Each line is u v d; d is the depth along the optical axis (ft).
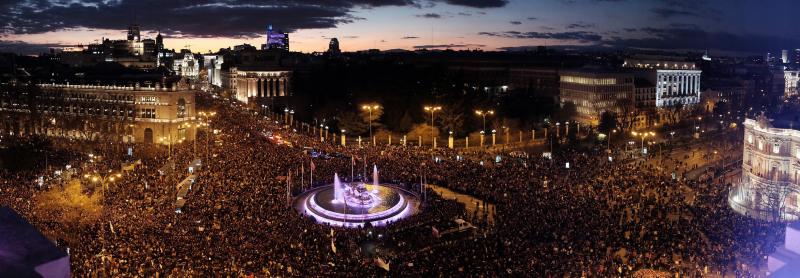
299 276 196.75
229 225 252.01
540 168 389.19
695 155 515.91
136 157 465.06
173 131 596.70
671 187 346.33
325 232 258.16
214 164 387.34
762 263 214.69
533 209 280.31
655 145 550.77
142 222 256.11
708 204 306.96
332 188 354.95
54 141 571.28
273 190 318.04
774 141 359.66
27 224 47.11
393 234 263.08
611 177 367.45
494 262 208.64
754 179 372.17
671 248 232.12
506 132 605.31
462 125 608.60
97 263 201.46
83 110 631.56
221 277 193.26
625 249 236.02
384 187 355.97
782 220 283.38
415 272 203.31
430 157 438.40
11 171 402.72
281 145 489.26
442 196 336.08
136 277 190.39
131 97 601.21
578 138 574.56
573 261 215.51
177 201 295.48
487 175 365.40
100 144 535.19
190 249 219.82
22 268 39.55
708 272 213.05
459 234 263.70
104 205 286.87
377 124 623.36
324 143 516.32
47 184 333.21
